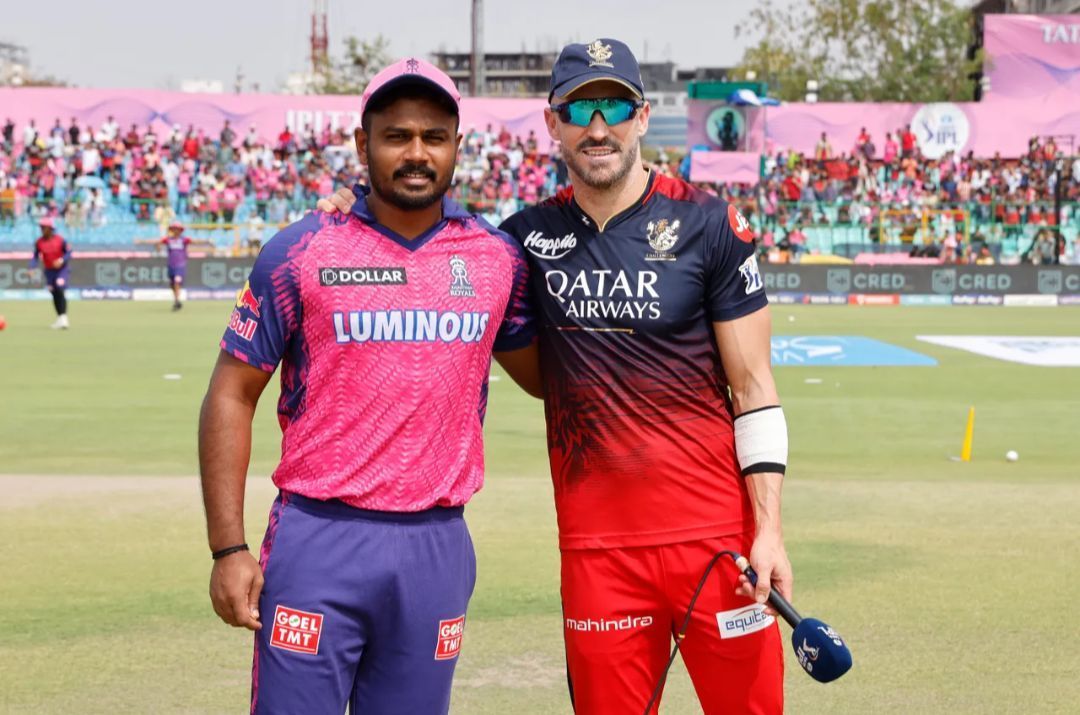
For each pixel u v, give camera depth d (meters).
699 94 38.75
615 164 3.46
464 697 4.88
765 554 3.47
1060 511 8.27
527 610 6.00
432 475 3.18
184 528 7.62
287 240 3.16
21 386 14.91
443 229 3.26
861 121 43.12
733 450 3.64
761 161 38.62
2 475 9.34
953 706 4.80
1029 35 44.06
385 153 3.10
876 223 37.81
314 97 41.62
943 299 32.84
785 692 4.97
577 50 3.47
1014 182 40.69
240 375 3.19
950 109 43.06
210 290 32.56
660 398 3.55
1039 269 32.81
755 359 3.58
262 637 3.16
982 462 10.36
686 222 3.53
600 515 3.60
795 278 32.88
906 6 55.84
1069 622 5.83
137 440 11.15
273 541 3.17
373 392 3.14
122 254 36.22
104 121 40.44
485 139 41.81
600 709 3.66
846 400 14.31
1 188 37.72
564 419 3.63
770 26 58.09
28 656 5.32
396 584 3.15
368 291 3.14
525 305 3.61
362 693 3.29
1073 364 18.31
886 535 7.57
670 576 3.57
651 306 3.51
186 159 39.66
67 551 7.06
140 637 5.58
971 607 6.07
